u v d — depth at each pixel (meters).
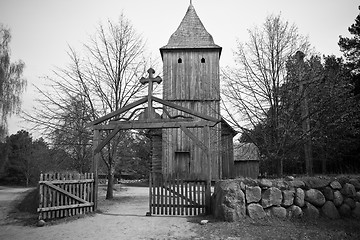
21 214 11.12
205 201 10.28
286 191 8.65
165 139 22.50
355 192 8.73
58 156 17.34
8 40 28.73
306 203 8.57
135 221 9.45
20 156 51.56
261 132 11.38
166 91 23.38
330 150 17.55
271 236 6.94
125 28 17.66
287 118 10.90
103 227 8.61
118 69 17.16
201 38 24.45
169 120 11.24
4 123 27.25
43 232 8.09
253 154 25.97
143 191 24.58
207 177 10.41
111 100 16.88
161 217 10.11
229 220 8.42
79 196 10.62
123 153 19.67
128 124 11.55
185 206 10.41
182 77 23.59
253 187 8.75
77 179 10.55
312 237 6.75
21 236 7.71
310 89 11.08
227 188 8.89
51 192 9.66
